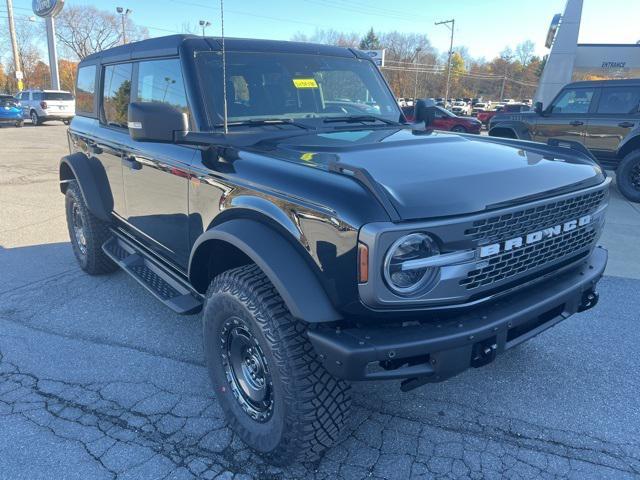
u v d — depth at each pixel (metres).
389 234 2.02
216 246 2.88
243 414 2.78
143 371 3.57
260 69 3.47
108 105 4.45
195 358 3.74
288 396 2.36
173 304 3.37
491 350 2.32
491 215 2.20
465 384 3.39
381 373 2.17
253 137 3.01
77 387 3.38
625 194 9.41
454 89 106.88
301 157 2.61
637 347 3.86
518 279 2.49
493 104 66.38
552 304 2.56
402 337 2.16
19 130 25.19
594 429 2.95
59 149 17.16
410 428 2.97
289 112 3.45
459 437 2.89
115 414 3.10
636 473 2.62
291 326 2.35
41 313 4.46
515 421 3.03
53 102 28.44
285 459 2.55
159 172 3.43
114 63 4.27
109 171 4.31
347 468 2.66
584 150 3.23
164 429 2.96
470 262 2.21
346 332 2.21
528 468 2.66
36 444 2.84
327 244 2.17
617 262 5.85
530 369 3.56
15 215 7.98
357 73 3.98
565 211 2.59
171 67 3.42
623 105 9.68
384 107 4.01
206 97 3.19
